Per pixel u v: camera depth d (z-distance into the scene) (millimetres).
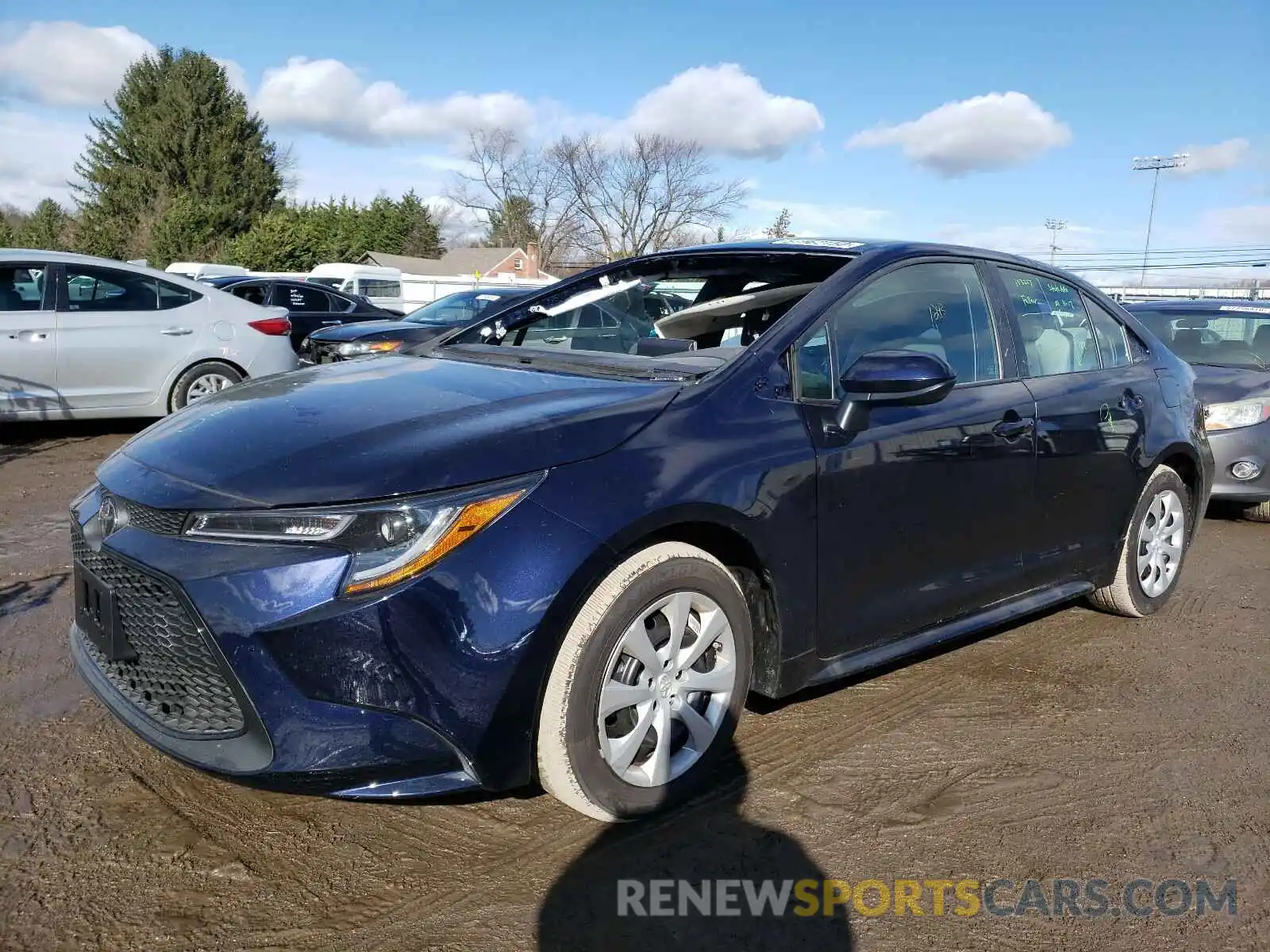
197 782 2865
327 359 9133
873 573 3170
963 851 2660
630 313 4078
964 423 3426
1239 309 7773
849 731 3338
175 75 53688
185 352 8406
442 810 2771
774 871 2539
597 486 2496
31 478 6969
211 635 2264
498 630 2316
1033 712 3562
